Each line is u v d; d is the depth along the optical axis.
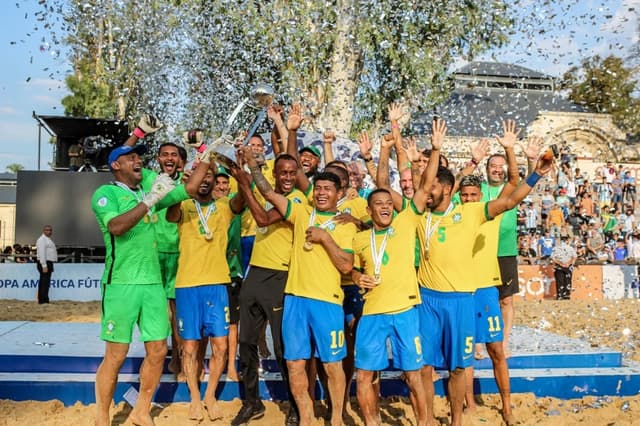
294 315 5.51
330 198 5.61
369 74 19.20
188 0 16.92
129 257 5.34
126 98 18.67
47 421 6.04
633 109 24.55
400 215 5.52
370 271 5.44
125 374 6.99
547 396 7.02
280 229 5.97
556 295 17.52
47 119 17.14
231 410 6.48
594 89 24.30
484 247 6.23
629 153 25.28
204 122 17.77
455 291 5.68
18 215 16.91
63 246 16.94
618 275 18.00
